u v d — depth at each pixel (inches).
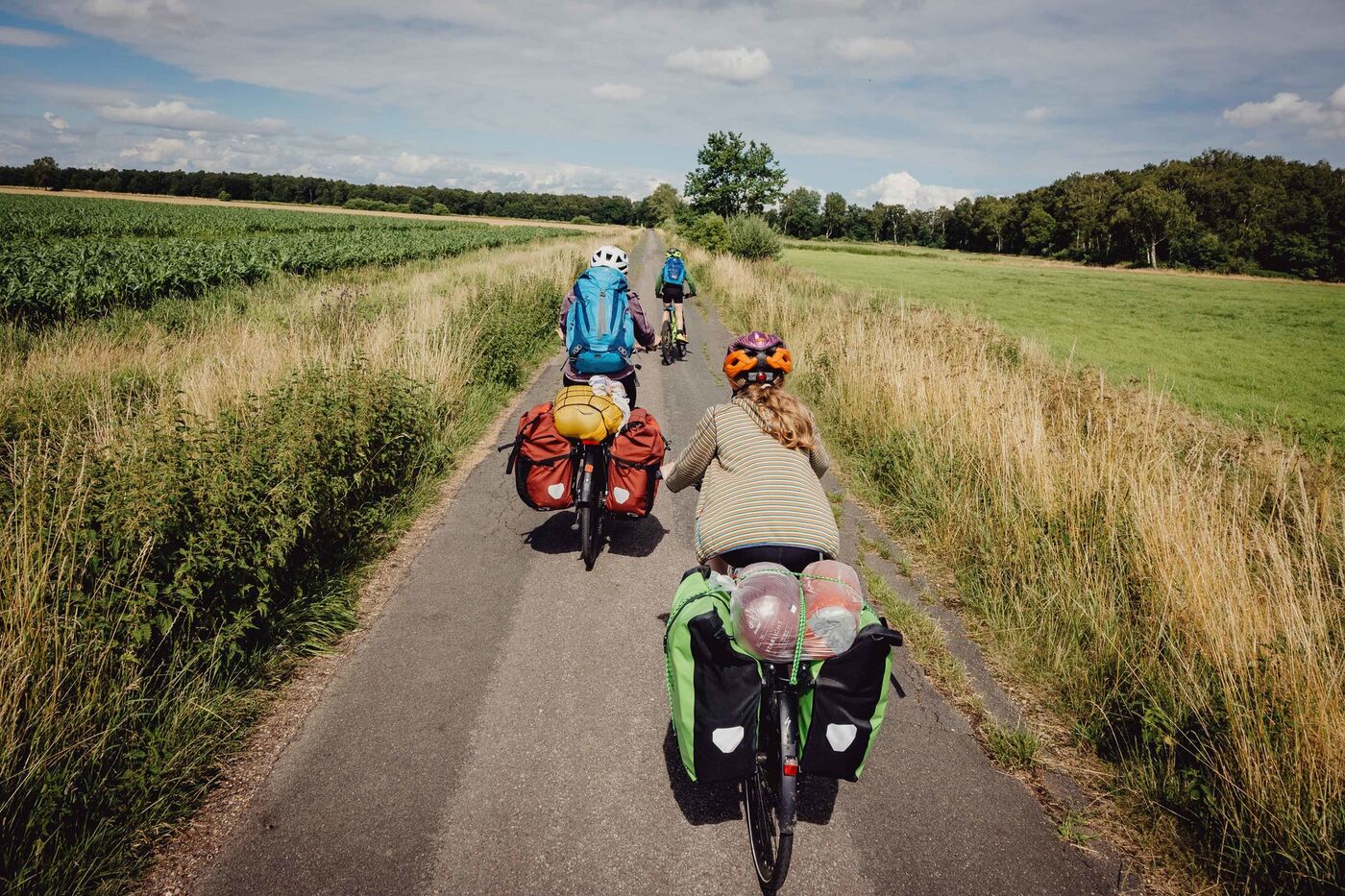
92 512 119.9
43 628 100.0
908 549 192.7
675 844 96.0
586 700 125.5
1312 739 96.9
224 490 132.1
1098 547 161.8
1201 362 796.0
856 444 276.4
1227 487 195.9
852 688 79.1
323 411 185.5
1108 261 3927.2
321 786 103.3
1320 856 88.8
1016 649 143.6
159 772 98.3
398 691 125.9
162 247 842.8
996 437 216.5
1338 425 464.8
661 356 461.4
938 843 97.9
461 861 91.7
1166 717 111.0
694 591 90.8
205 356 287.7
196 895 85.1
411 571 171.6
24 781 85.4
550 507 167.0
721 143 2486.5
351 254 955.3
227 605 128.0
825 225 6870.1
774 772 82.7
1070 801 106.0
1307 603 126.3
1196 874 93.1
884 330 383.6
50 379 242.7
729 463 99.7
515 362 362.6
